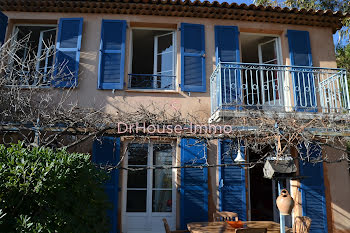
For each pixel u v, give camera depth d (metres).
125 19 6.71
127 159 6.27
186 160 6.11
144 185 6.21
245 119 5.61
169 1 6.41
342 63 10.61
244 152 6.21
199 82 6.50
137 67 7.46
